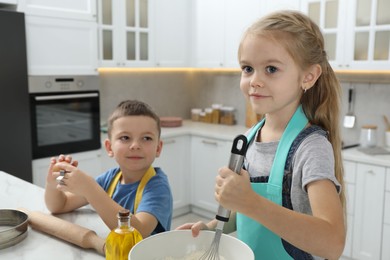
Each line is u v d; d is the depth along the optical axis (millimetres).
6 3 2721
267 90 917
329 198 856
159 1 3695
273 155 1056
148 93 4156
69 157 1219
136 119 1304
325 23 3012
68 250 1012
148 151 1312
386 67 2717
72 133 3117
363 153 2795
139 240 874
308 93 1055
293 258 1021
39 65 2898
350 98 3230
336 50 2965
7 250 1011
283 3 3217
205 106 4422
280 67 908
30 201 1396
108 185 1429
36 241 1063
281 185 989
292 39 913
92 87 3227
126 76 3967
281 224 801
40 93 2924
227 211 850
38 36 2875
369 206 2691
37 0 2848
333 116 1055
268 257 1043
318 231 801
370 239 2709
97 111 3254
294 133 1005
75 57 3092
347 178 2777
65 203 1291
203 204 3760
